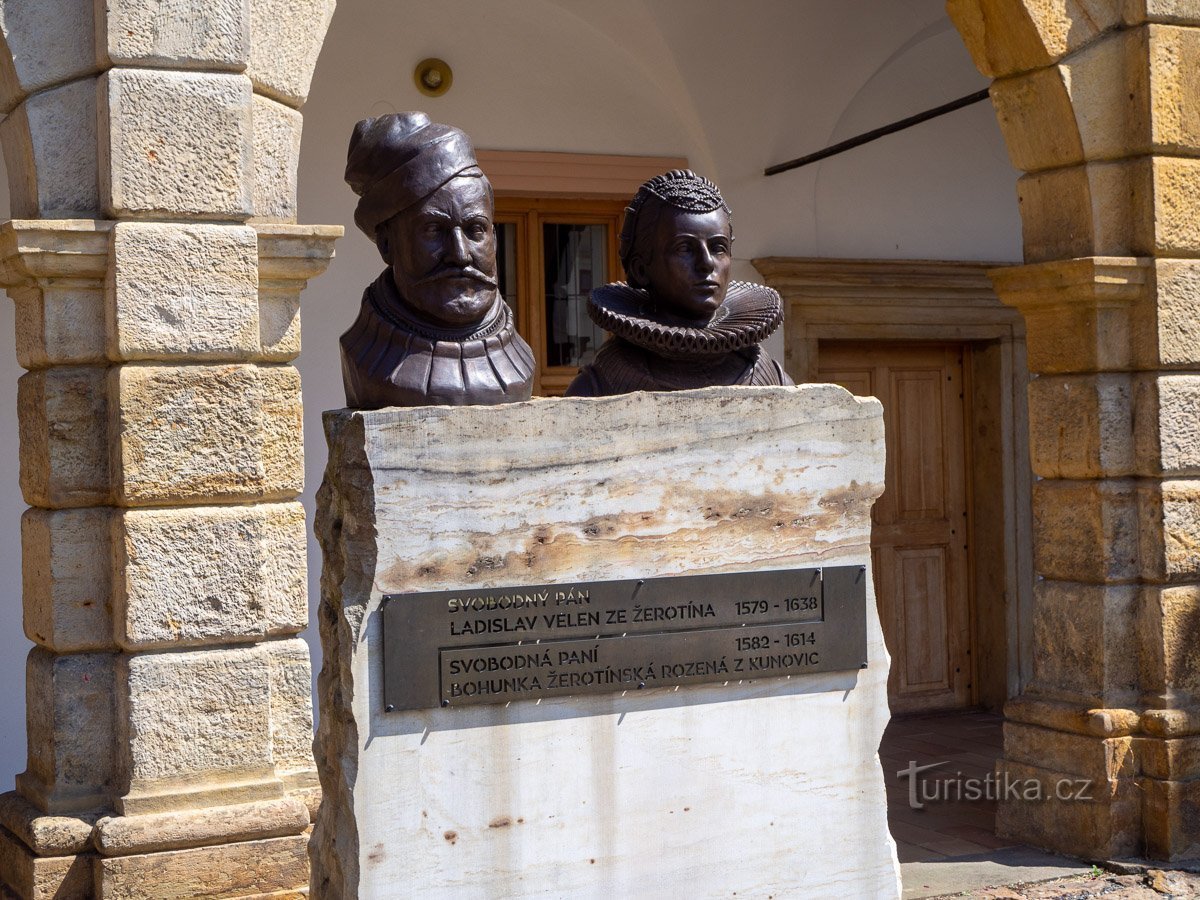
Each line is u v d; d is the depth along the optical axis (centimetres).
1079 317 627
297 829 482
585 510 393
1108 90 625
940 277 937
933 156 953
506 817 386
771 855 414
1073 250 632
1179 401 621
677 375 443
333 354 806
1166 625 616
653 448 400
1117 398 624
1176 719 604
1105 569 620
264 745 487
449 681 379
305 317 799
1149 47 615
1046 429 645
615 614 396
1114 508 623
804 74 878
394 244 425
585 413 393
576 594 392
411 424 377
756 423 412
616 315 435
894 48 894
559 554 391
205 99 483
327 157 804
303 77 513
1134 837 611
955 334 955
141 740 471
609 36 845
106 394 484
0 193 738
